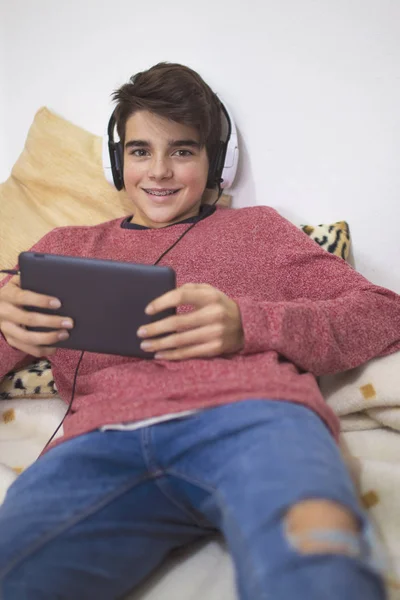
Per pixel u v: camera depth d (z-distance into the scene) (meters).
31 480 0.83
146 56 1.42
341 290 1.06
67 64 1.51
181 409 0.83
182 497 0.83
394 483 0.91
